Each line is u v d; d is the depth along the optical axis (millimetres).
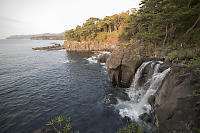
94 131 10562
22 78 26766
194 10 15258
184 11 16141
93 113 13273
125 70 21609
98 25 84750
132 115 12445
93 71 32938
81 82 24297
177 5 17344
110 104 15070
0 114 13164
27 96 17828
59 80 25609
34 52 77500
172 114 6734
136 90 18203
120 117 12312
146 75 17344
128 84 21094
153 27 24719
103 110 13797
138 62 20078
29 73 30938
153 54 21391
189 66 8672
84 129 10805
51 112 13641
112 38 75250
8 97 17438
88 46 86562
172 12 16750
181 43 18594
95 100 16406
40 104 15461
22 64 41688
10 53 70438
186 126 5734
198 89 6195
